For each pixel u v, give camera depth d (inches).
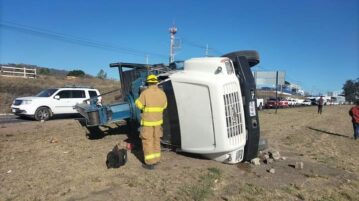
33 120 791.7
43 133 534.0
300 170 378.0
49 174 309.7
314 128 865.5
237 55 381.7
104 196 261.7
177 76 370.0
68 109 825.5
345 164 426.9
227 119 350.0
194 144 369.1
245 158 379.2
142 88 430.6
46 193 264.1
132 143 450.6
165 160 369.7
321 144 577.3
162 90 376.8
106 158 364.5
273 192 295.1
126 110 441.1
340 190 318.7
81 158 368.5
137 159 367.6
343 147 572.7
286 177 345.7
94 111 428.8
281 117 1167.6
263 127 782.5
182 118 370.3
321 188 319.9
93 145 437.7
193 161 370.9
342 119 1301.7
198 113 358.6
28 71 1939.0
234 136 355.9
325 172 380.2
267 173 353.4
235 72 373.4
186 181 304.7
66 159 363.6
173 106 381.1
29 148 416.8
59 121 748.6
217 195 279.0
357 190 323.3
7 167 330.3
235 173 343.6
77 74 2591.0
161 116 341.7
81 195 262.1
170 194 271.9
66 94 829.8
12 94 1347.2
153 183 293.6
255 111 371.9
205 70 360.8
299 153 479.8
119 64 490.6
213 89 345.1
